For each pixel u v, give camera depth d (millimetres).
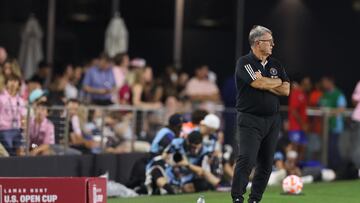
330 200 37406
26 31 58219
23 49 58094
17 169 38062
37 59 58094
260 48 30562
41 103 40281
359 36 65625
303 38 65125
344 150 54094
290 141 51750
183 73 57562
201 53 64250
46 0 60000
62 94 45625
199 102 55219
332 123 54031
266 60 30891
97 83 49719
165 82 53562
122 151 43938
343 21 65625
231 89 56094
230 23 64562
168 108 46938
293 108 52406
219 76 64375
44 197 27422
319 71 65312
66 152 40906
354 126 54094
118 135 43875
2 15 58500
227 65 64500
